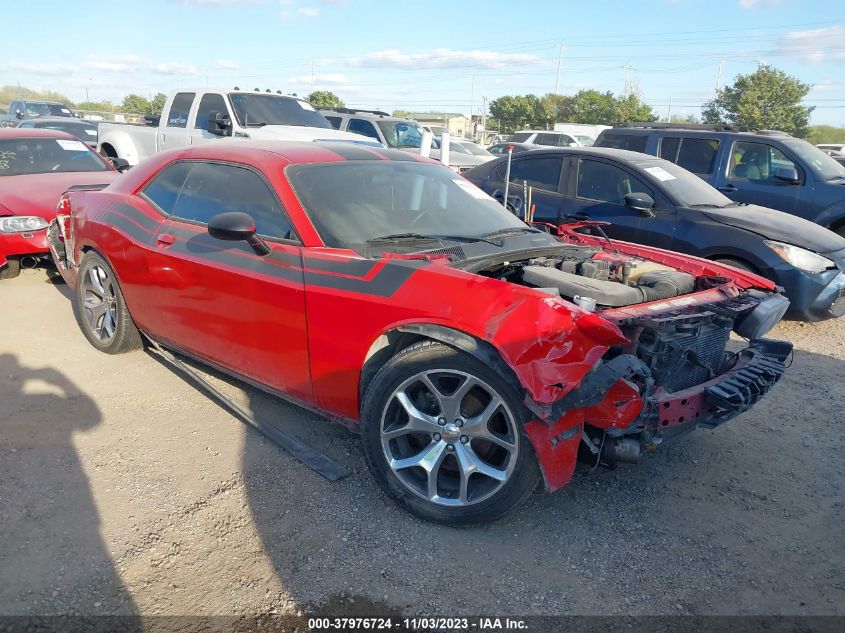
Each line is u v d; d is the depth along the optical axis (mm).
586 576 2615
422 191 3926
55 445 3484
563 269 3463
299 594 2459
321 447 3547
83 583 2477
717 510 3109
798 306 5750
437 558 2686
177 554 2660
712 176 8602
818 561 2758
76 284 5004
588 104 58125
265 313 3338
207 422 3803
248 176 3662
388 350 3029
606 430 2723
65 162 7758
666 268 3895
